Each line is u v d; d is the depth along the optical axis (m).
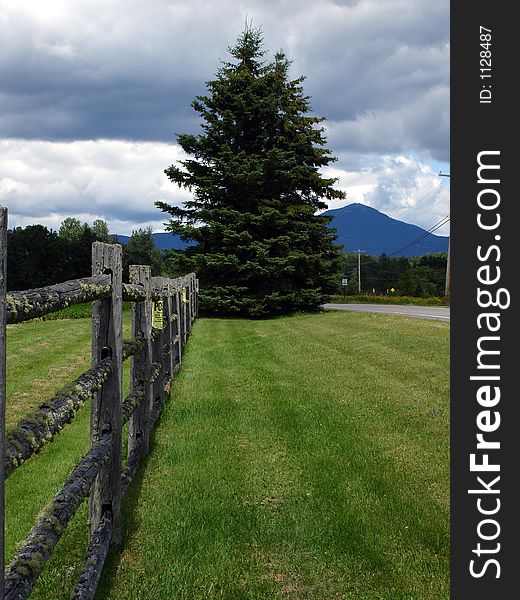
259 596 3.38
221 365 11.09
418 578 3.57
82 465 3.17
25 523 4.18
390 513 4.39
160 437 6.28
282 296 25.55
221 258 24.56
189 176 26.00
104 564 3.60
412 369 9.90
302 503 4.61
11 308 2.01
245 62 27.47
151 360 6.30
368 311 26.41
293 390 8.67
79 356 12.16
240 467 5.39
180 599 3.33
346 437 6.23
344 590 3.46
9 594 1.88
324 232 27.22
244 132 26.47
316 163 27.30
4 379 1.83
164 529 4.13
